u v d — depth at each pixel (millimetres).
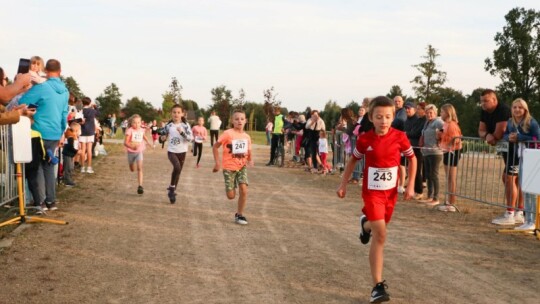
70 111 12055
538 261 5375
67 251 5395
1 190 7188
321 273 4836
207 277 4648
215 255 5418
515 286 4527
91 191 9727
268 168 15828
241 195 7117
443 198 9906
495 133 7590
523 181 6352
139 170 9562
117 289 4266
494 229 7000
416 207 8781
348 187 11328
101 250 5480
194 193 9945
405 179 11289
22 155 6508
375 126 4238
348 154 12648
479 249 5875
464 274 4883
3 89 4258
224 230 6668
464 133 51000
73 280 4465
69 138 10164
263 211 8141
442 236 6535
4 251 5289
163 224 6945
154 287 4336
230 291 4273
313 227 6980
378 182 4203
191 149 25234
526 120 6984
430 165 9102
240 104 47719
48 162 7344
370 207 4164
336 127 14469
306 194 10164
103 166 14562
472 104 52125
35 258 5090
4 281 4379
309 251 5664
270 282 4539
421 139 9695
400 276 4793
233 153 7078
